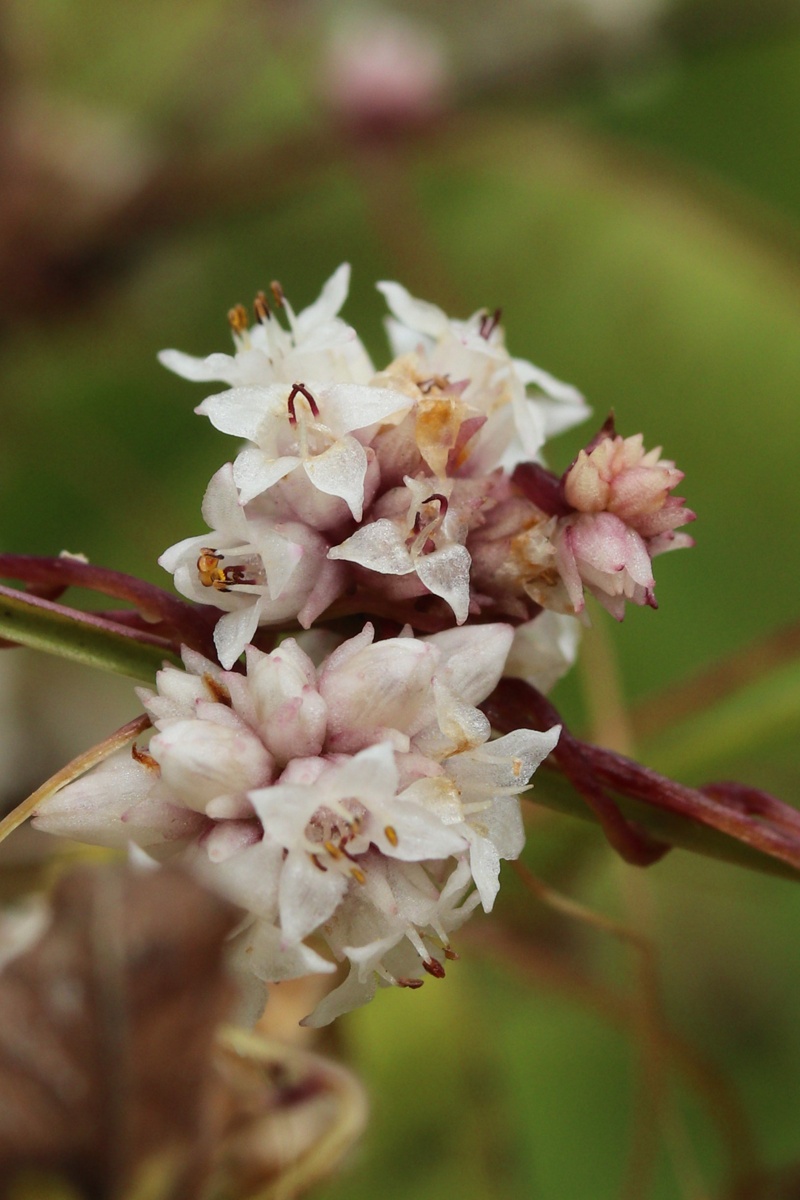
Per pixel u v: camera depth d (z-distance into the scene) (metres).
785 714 0.09
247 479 0.07
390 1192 0.10
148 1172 0.06
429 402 0.07
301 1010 0.08
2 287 0.13
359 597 0.07
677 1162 0.09
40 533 0.13
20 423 0.13
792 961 0.13
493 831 0.07
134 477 0.13
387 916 0.07
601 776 0.08
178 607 0.07
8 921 0.08
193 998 0.06
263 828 0.07
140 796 0.07
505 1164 0.10
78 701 0.13
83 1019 0.06
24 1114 0.06
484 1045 0.10
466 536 0.07
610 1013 0.10
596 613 0.09
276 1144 0.08
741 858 0.08
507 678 0.08
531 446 0.07
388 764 0.07
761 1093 0.12
